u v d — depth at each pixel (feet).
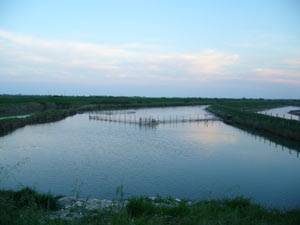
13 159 112.98
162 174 94.38
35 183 77.77
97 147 140.77
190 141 160.66
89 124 230.48
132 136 176.76
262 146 146.92
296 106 619.26
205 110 415.23
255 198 71.00
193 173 96.12
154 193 74.79
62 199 47.47
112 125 226.99
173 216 37.24
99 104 391.86
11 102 314.35
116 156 121.39
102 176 91.04
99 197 69.56
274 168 103.86
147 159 116.37
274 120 190.19
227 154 127.75
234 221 34.68
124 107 418.10
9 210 33.12
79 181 85.10
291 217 37.86
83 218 34.86
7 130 184.03
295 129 159.22
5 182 79.46
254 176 93.30
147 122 237.86
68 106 349.20
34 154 123.03
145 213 37.01
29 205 37.88
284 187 81.41
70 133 184.03
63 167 101.60
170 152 131.03
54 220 32.63
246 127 215.31
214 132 196.13
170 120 255.09
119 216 33.42
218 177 91.61
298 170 101.45
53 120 248.93
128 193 74.28
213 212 38.83
